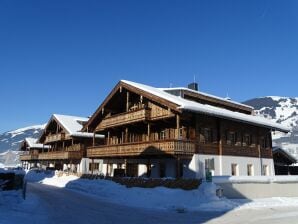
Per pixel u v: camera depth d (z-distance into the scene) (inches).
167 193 786.2
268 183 926.4
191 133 1040.8
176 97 1088.8
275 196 934.4
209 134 1089.4
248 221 514.0
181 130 1076.5
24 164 2736.2
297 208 712.4
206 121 1080.2
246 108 1493.6
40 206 636.1
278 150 1472.7
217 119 1122.0
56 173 1605.6
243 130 1234.0
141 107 1133.7
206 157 1039.6
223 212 623.2
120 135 1422.2
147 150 1026.1
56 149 2223.2
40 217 508.7
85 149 1815.9
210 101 1326.3
